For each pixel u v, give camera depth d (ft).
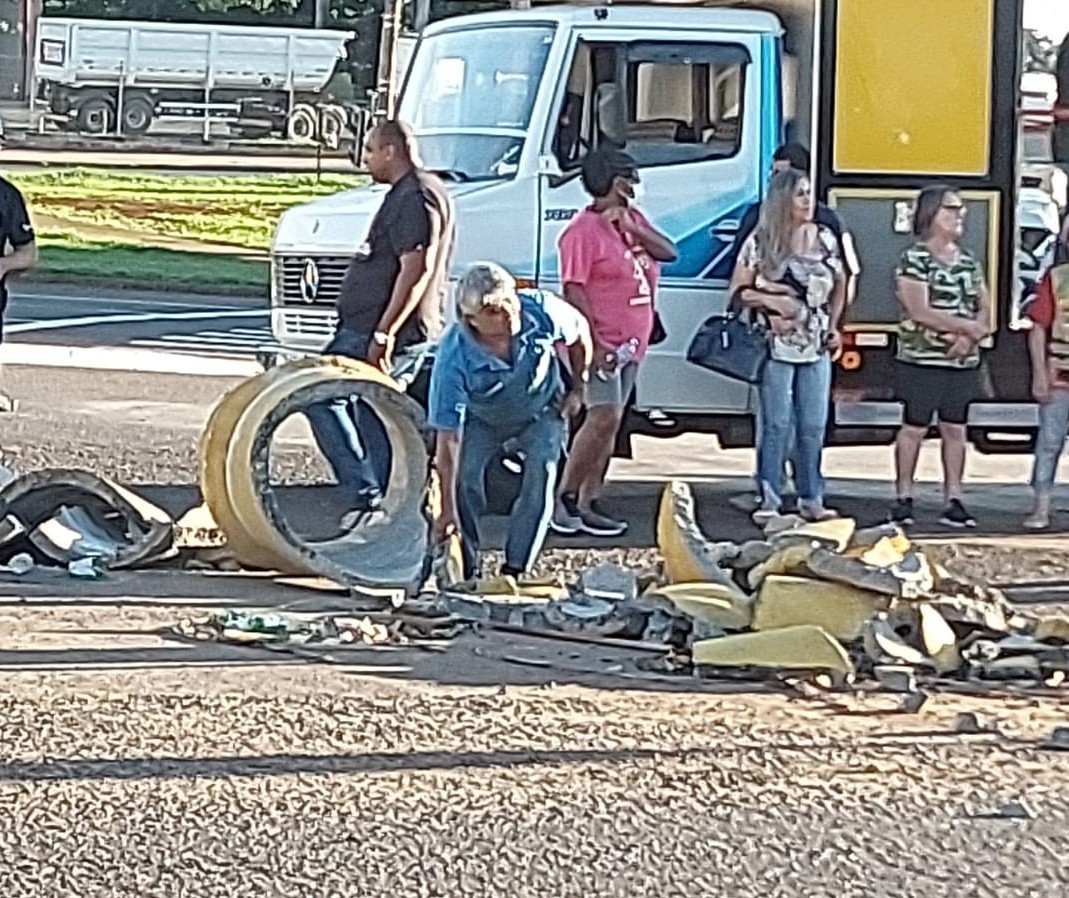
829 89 42.96
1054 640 29.84
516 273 42.55
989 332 42.80
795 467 41.98
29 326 81.10
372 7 167.94
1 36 170.50
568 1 46.29
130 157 158.71
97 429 54.13
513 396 32.30
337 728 25.71
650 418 43.60
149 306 90.53
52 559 35.94
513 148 42.96
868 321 43.16
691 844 21.49
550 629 30.96
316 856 20.99
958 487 42.63
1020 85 43.55
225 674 28.37
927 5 43.09
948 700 27.76
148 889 19.97
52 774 23.66
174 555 36.17
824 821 22.34
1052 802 23.15
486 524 40.78
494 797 23.03
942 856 21.24
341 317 38.65
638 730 25.86
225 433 35.68
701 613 29.86
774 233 40.50
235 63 169.89
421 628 31.07
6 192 47.80
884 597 29.43
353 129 160.56
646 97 43.04
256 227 117.29
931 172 43.34
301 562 34.94
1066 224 41.60
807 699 27.58
